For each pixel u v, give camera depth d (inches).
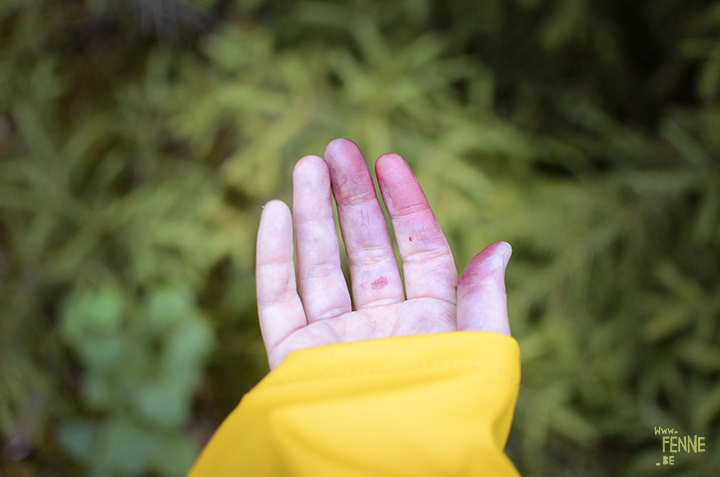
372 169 16.8
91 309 16.9
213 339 16.9
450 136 17.2
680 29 16.4
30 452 18.1
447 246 11.4
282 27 20.1
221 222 17.6
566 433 17.6
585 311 16.8
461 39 18.9
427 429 9.2
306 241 11.5
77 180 19.7
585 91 18.3
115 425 16.2
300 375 9.9
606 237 16.5
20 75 19.9
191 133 18.7
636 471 17.2
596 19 17.0
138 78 20.7
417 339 10.0
